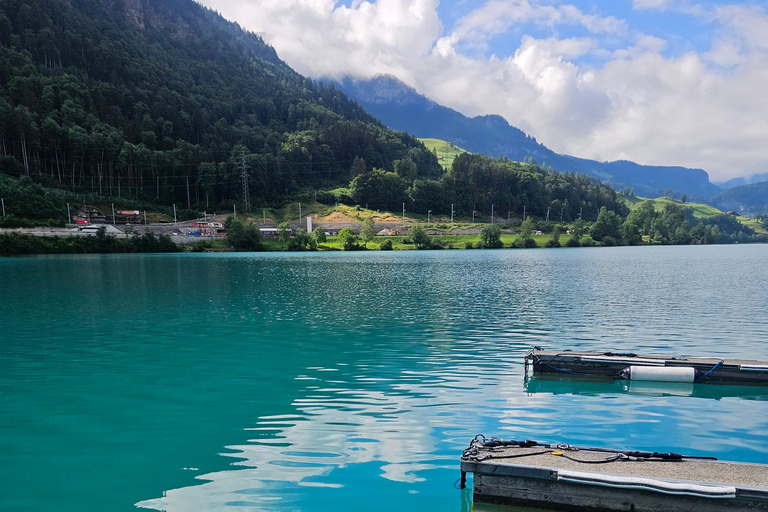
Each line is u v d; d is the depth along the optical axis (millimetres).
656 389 20953
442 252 190000
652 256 151500
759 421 16953
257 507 11281
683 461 11711
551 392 20219
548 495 10977
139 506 11344
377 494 11891
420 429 15969
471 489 12086
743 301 49031
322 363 25141
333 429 16016
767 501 9672
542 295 54531
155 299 52062
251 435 15547
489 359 25969
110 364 25109
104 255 162750
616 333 33031
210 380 22031
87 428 16312
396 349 28359
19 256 150500
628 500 10422
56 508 11281
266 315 41281
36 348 28938
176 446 14750
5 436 15656
